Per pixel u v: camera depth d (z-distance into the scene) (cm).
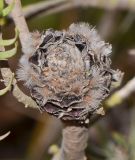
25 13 37
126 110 50
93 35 26
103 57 26
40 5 38
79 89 25
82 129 28
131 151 38
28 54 25
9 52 25
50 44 25
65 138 29
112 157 39
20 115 73
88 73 25
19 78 25
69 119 26
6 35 42
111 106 35
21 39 28
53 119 54
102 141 40
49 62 25
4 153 76
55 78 25
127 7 45
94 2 44
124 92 35
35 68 25
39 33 26
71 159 29
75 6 43
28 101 26
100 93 26
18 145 75
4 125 74
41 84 25
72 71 25
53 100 25
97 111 26
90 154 39
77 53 25
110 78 26
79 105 26
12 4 25
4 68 26
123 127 50
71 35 25
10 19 31
